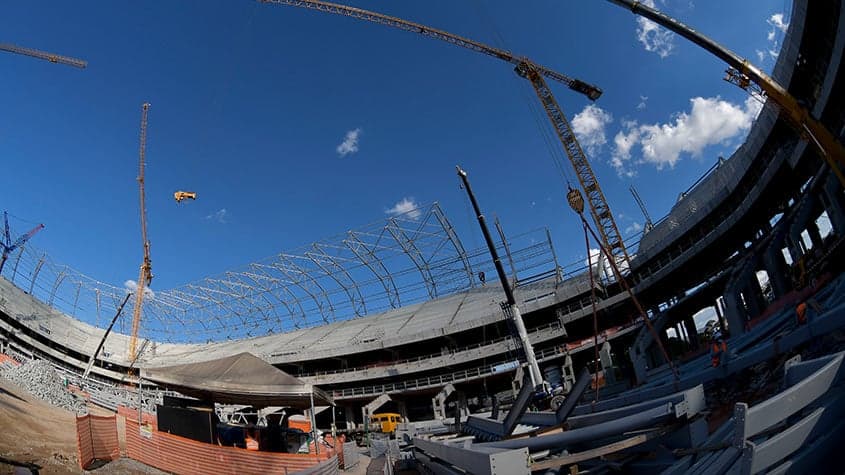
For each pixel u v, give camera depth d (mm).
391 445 24719
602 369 48281
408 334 64000
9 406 20156
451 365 60125
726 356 15570
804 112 16906
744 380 14086
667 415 8383
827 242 27266
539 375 23562
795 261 29484
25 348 77250
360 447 38125
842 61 23391
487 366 57875
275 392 19297
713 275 49250
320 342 76562
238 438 20016
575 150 55844
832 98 25891
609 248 54031
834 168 16781
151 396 45531
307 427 32594
